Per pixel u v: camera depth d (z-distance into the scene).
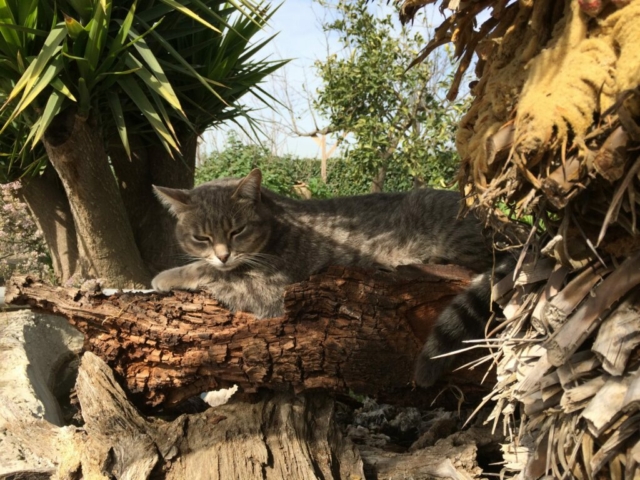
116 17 0.79
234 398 0.51
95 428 0.48
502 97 0.28
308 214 0.60
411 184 1.57
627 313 0.26
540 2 0.28
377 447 0.53
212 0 0.87
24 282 0.50
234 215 0.56
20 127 0.85
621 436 0.25
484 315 0.43
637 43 0.23
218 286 0.56
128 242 0.83
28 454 0.48
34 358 0.67
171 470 0.44
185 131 0.92
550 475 0.30
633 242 0.26
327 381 0.47
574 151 0.25
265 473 0.44
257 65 0.96
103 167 0.79
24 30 0.71
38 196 0.92
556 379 0.28
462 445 0.47
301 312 0.47
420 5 0.33
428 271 0.47
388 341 0.46
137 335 0.50
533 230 0.29
